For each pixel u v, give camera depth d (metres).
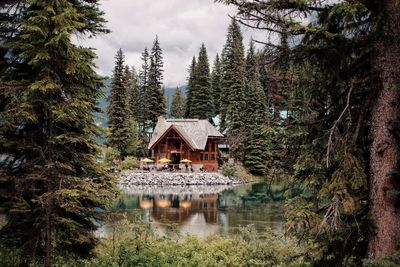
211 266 10.77
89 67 9.50
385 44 5.91
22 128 9.14
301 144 6.99
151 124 65.94
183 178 47.12
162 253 10.29
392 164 5.89
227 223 21.86
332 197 6.09
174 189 41.19
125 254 10.08
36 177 8.38
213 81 76.12
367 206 6.32
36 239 8.80
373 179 6.04
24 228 9.05
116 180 10.23
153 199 32.53
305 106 6.66
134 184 44.97
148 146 59.12
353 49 6.14
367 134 6.46
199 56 70.12
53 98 8.87
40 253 9.10
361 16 5.87
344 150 6.06
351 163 5.97
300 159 6.63
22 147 8.49
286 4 5.86
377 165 5.99
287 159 7.25
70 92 9.11
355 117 6.41
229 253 11.78
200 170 55.81
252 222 22.03
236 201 31.22
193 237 13.20
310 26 5.93
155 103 65.94
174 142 58.00
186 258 11.06
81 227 9.56
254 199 32.47
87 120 9.48
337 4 5.65
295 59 6.25
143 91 71.38
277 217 23.66
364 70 6.38
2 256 8.52
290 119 6.80
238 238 13.34
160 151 57.59
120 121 51.75
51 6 8.24
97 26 9.86
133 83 72.38
